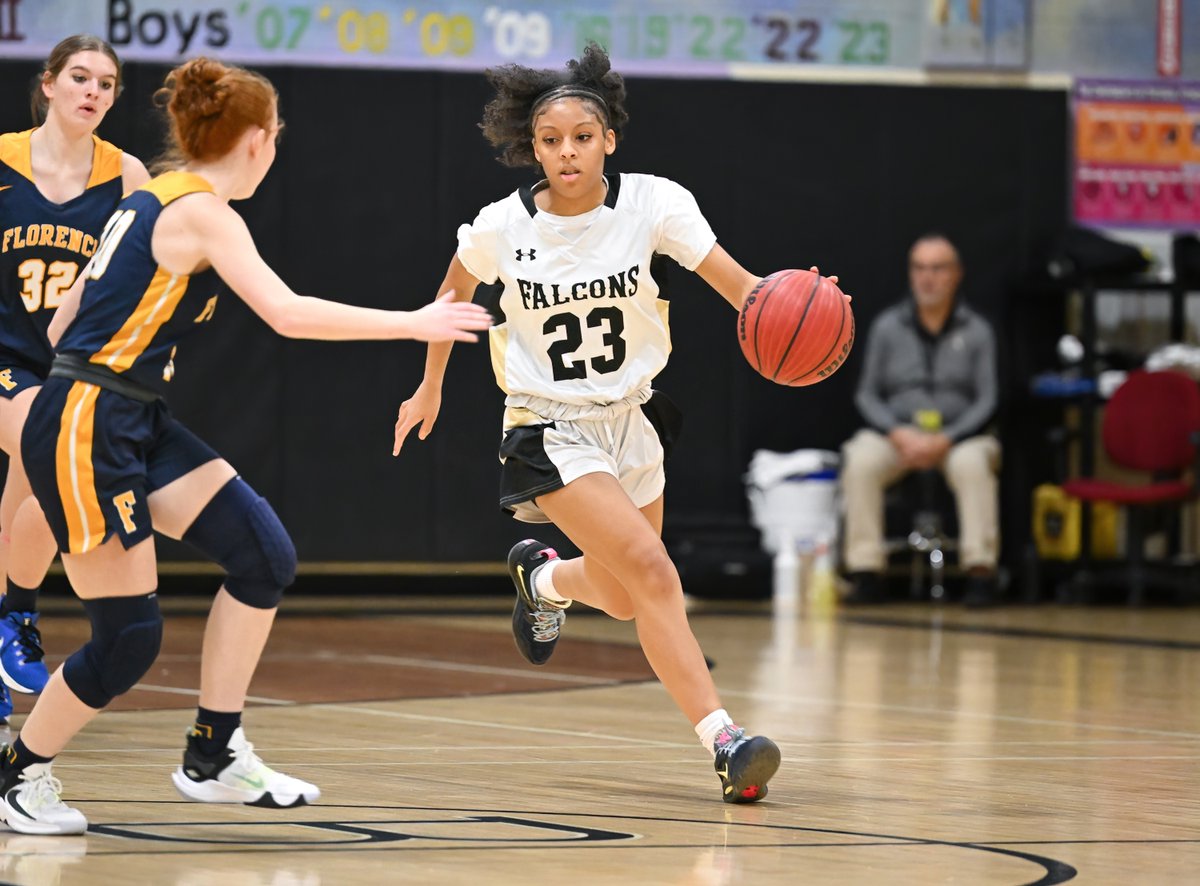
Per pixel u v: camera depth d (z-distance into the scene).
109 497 5.16
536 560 7.91
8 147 8.02
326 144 17.36
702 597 17.23
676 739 8.06
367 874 4.75
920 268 17.20
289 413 17.20
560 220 6.62
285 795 5.37
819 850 5.28
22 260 7.98
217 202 5.25
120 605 5.24
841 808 6.16
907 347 17.36
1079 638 13.88
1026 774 7.10
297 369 17.22
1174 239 17.52
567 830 5.57
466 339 5.07
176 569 17.03
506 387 6.79
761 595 17.22
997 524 17.86
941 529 17.66
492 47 17.80
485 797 6.25
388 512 17.42
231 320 17.05
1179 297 18.09
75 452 5.12
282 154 17.25
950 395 17.30
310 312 5.07
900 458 17.12
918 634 14.16
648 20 18.03
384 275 17.48
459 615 15.73
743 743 6.19
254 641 5.38
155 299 5.21
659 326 6.78
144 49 17.11
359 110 17.39
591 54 6.66
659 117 17.92
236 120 5.36
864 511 17.02
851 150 18.23
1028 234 18.52
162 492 5.32
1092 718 9.10
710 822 5.80
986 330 17.34
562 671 11.21
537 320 6.68
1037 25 18.62
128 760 7.02
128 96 16.80
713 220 18.08
